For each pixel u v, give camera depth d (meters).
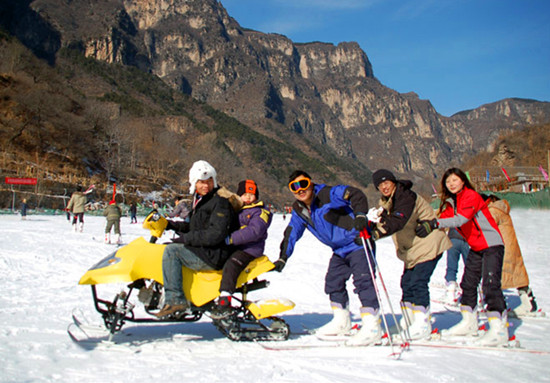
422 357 3.90
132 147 85.62
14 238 13.24
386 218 4.34
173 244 3.96
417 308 4.68
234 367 3.37
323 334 4.61
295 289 7.52
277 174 184.38
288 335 4.38
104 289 6.50
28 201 43.72
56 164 65.00
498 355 4.09
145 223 4.00
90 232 18.09
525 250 15.50
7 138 61.47
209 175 4.08
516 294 7.92
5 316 4.58
